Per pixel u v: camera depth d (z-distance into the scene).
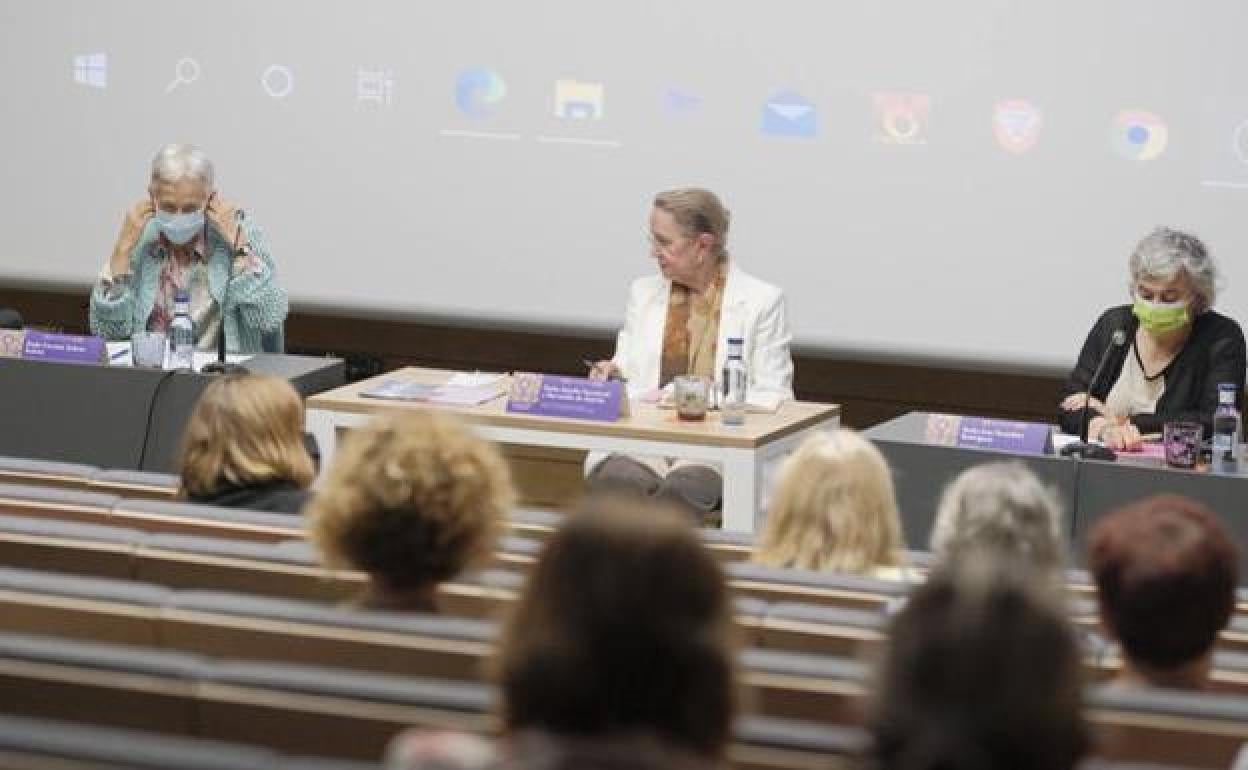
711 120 8.56
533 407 6.23
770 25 8.44
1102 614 2.79
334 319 9.38
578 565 1.94
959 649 1.76
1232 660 2.90
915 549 5.60
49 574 3.13
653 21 8.56
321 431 6.35
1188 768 2.59
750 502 5.97
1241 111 8.00
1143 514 2.78
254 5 8.98
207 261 7.16
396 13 8.84
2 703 2.68
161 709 2.62
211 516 3.83
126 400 6.39
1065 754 1.75
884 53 8.34
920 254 8.43
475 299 8.94
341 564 3.18
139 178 9.20
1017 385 8.64
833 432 3.92
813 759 2.42
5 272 9.39
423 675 2.83
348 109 8.94
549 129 8.74
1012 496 3.51
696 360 6.73
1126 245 8.20
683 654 1.90
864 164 8.43
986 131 8.27
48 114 9.26
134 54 9.12
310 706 2.55
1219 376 6.28
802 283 8.57
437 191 8.91
